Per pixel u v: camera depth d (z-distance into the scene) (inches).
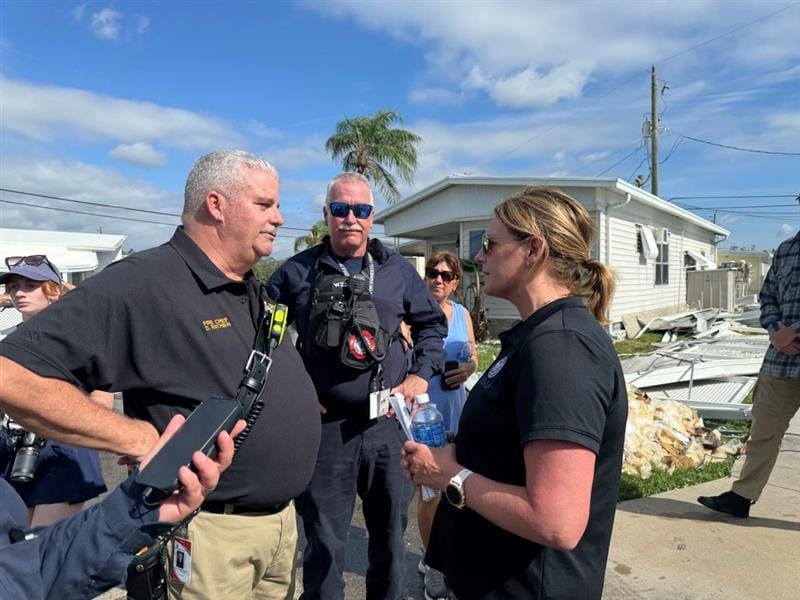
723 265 1155.3
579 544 58.4
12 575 43.1
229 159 73.5
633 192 491.5
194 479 48.5
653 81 967.0
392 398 83.6
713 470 187.5
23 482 103.4
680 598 116.3
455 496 60.7
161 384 67.6
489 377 62.7
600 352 55.2
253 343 74.9
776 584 120.1
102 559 45.1
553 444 51.2
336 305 103.4
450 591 68.4
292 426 77.7
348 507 108.8
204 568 72.7
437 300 146.3
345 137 816.9
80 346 61.4
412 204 655.1
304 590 108.8
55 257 576.4
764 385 145.2
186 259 71.3
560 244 61.9
